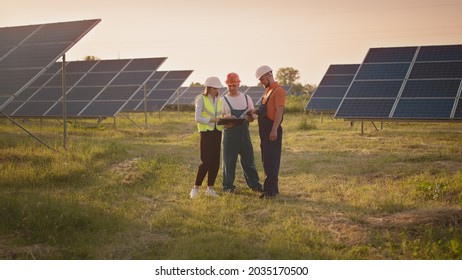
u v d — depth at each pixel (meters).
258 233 6.20
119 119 29.50
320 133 18.97
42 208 6.37
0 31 14.96
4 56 12.97
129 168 10.48
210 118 8.27
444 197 8.09
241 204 7.69
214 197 8.28
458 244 5.56
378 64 18.39
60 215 6.19
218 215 7.00
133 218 6.79
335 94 27.62
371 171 10.59
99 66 24.27
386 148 14.09
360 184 9.41
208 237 5.81
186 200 8.07
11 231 5.90
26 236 5.81
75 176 9.20
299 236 6.02
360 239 5.99
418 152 13.23
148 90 31.81
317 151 13.84
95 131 18.94
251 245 5.70
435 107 15.87
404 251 5.59
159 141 17.19
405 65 17.97
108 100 20.98
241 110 8.78
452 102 15.83
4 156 10.22
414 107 16.14
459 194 7.97
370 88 17.44
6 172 8.81
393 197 8.04
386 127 22.30
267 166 8.43
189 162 12.06
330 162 11.94
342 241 6.00
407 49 18.70
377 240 5.95
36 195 7.43
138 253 5.44
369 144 15.08
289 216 7.00
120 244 5.71
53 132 17.59
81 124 23.44
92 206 7.00
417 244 5.70
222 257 5.27
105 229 6.09
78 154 11.08
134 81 22.19
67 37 13.03
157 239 5.92
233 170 8.95
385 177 9.95
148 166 10.80
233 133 8.80
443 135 17.34
